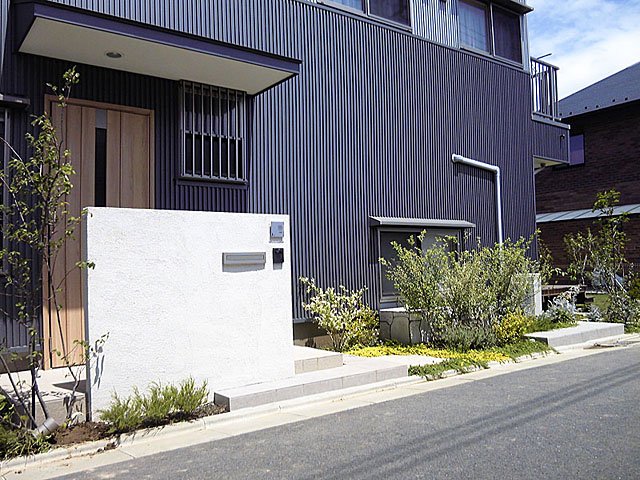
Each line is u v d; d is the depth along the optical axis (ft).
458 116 36.58
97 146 22.56
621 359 27.58
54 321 20.79
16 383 17.51
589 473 12.53
